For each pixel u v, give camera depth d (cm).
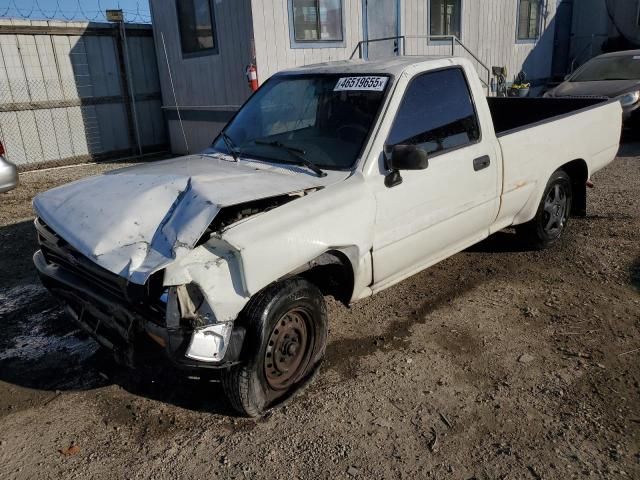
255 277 280
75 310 340
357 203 333
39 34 1028
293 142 384
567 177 539
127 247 276
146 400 334
